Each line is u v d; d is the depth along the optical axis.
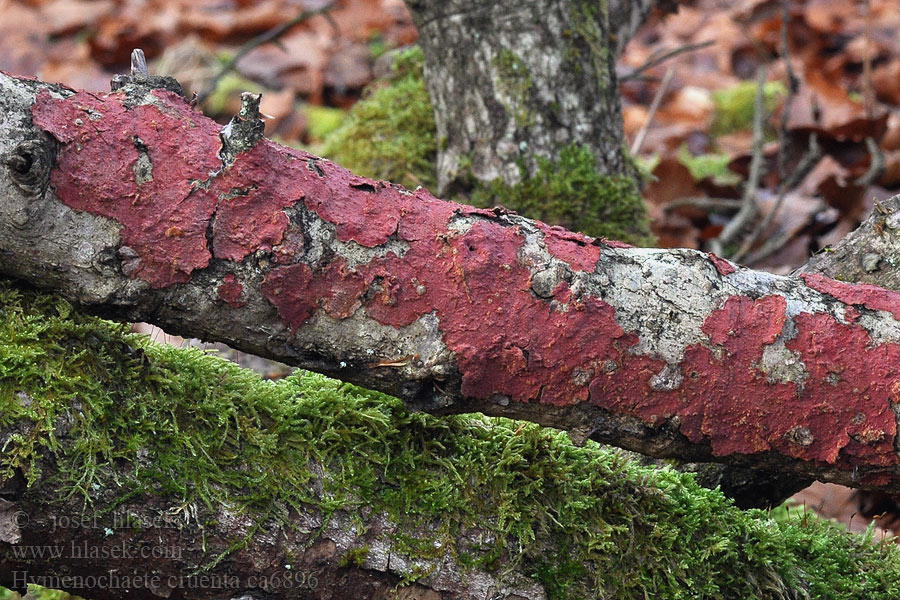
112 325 0.81
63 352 0.78
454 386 0.79
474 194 1.15
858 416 0.79
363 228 0.78
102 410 0.78
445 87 1.16
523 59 1.11
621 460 0.84
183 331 0.80
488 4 1.10
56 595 0.96
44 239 0.77
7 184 0.76
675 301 0.79
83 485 0.77
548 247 0.79
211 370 0.82
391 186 0.80
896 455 0.79
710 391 0.79
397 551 0.80
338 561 0.80
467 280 0.78
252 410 0.81
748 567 0.84
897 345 0.79
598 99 1.15
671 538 0.82
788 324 0.79
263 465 0.80
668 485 0.84
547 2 1.11
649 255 0.80
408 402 0.80
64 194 0.77
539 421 0.81
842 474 0.80
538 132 1.12
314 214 0.78
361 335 0.79
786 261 1.43
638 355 0.79
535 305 0.79
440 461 0.82
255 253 0.78
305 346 0.79
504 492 0.81
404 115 1.31
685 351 0.79
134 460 0.78
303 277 0.78
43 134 0.77
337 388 0.83
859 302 0.80
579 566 0.82
